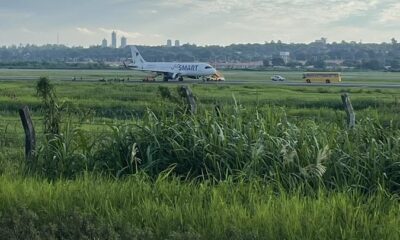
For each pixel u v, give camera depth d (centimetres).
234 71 17900
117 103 3822
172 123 934
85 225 623
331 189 769
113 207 693
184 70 9550
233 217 630
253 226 608
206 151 862
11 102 3678
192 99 1006
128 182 779
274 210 645
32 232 607
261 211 640
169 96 1030
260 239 580
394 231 591
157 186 757
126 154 903
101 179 812
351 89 6347
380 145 853
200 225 625
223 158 846
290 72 16812
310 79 9088
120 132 934
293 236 575
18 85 6588
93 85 6681
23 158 994
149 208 670
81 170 894
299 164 813
